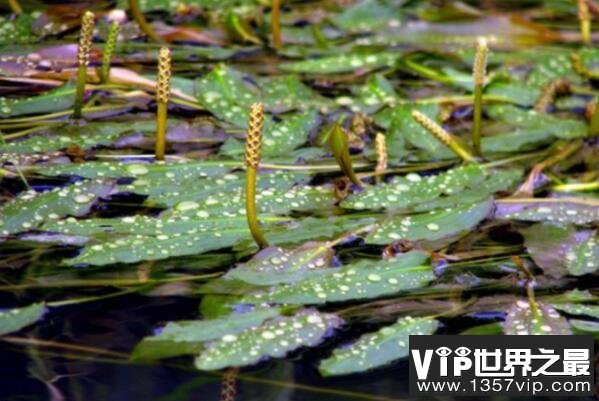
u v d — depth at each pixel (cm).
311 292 151
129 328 148
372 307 151
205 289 151
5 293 151
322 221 159
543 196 165
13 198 160
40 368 145
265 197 162
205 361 145
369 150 172
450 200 163
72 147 167
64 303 150
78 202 159
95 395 143
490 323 150
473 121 172
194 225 157
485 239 159
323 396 144
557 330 149
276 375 145
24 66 178
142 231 156
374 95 180
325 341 148
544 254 157
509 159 171
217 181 163
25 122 171
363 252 157
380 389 145
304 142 171
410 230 157
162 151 166
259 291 151
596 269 155
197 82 177
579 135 175
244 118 174
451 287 153
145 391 143
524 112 179
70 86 175
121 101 175
